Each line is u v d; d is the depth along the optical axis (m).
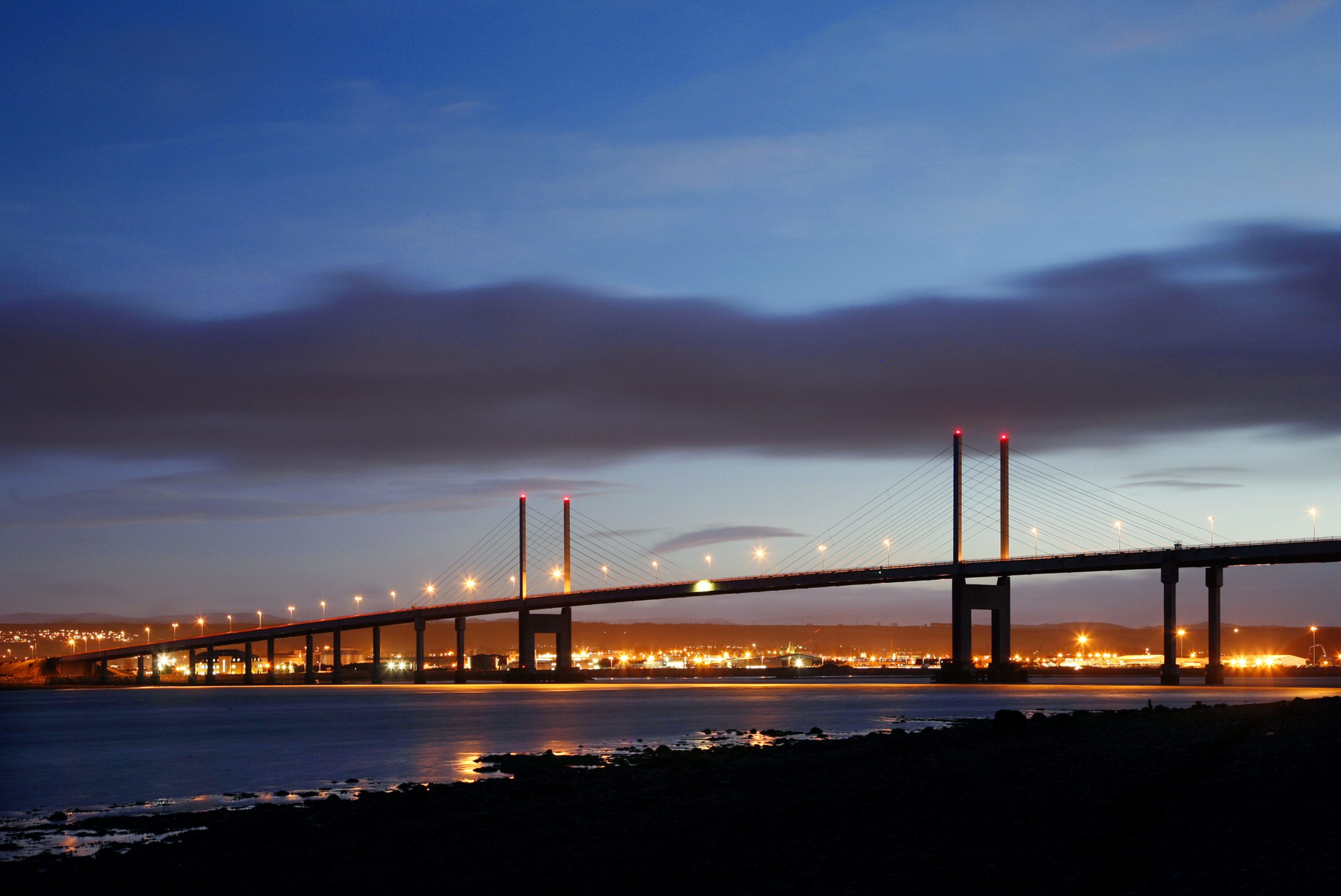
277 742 90.69
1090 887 22.94
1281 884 22.11
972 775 44.38
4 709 173.12
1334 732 49.03
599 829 36.81
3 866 36.00
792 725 102.44
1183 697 153.88
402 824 40.91
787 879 26.66
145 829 44.00
